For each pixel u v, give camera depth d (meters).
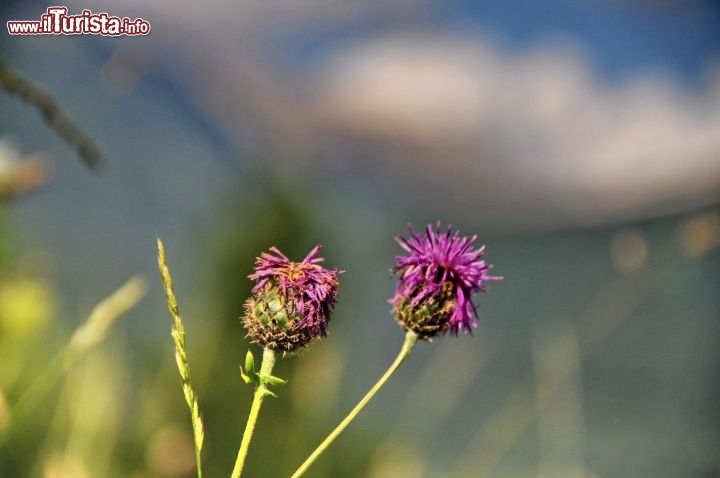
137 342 2.61
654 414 4.86
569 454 2.42
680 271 4.94
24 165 1.77
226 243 2.71
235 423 2.50
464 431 4.12
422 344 4.25
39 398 1.73
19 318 1.89
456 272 1.58
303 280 1.56
